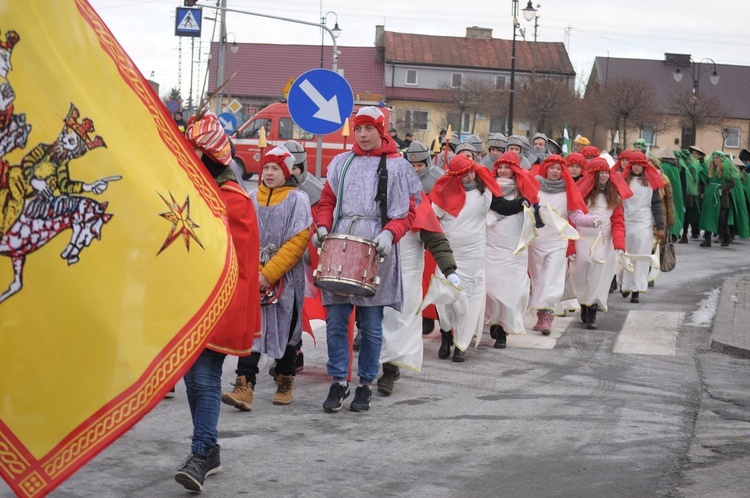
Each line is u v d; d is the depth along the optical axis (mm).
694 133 70875
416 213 8172
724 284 15445
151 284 4176
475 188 9547
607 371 9273
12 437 3738
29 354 3760
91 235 3945
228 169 5582
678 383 8797
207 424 5531
